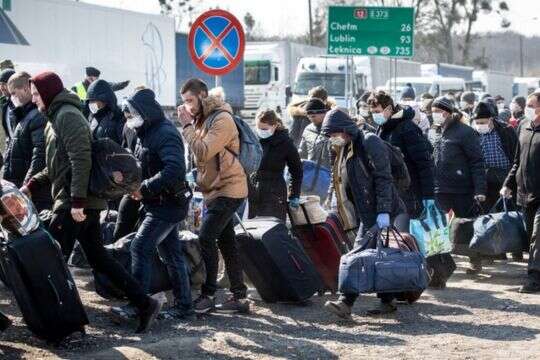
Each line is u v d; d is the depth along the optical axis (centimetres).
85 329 858
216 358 782
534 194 1127
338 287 1009
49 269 768
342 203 975
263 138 1074
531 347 841
